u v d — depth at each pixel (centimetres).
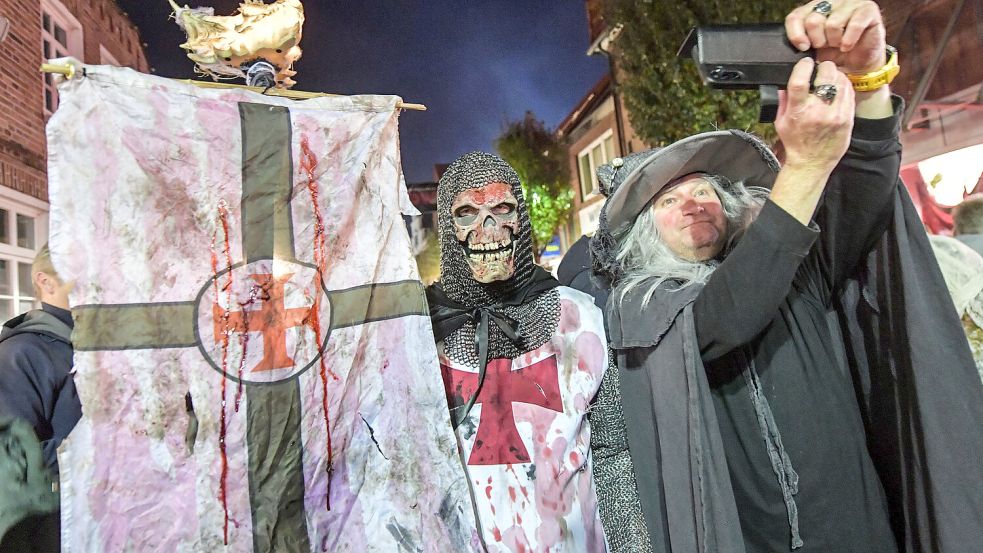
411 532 123
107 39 733
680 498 122
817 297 139
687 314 126
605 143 1305
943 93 512
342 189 127
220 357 115
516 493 130
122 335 110
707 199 144
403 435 127
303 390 120
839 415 126
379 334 129
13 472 147
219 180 118
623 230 156
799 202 110
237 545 113
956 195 477
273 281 120
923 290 120
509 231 138
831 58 107
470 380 138
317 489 120
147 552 108
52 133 107
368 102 130
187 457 111
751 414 129
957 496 113
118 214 111
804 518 121
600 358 141
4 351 162
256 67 131
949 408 115
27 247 542
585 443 137
